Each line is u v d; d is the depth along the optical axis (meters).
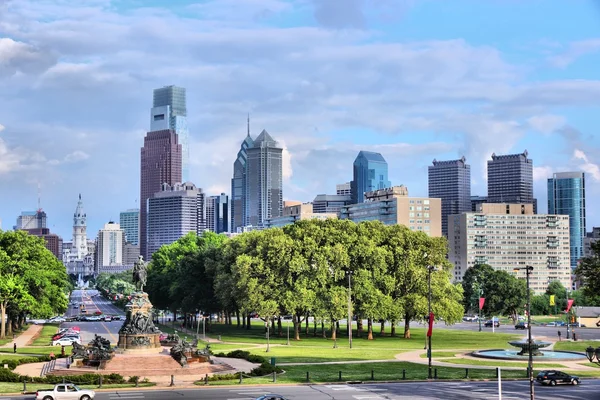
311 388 100.44
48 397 88.31
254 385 103.38
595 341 186.50
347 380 107.44
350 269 185.25
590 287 114.75
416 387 101.69
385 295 183.00
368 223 199.25
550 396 93.44
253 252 187.12
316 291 177.50
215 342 178.25
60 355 137.75
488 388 100.81
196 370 115.62
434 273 189.12
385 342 178.12
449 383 106.06
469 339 190.25
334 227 192.88
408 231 194.50
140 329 128.12
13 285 181.12
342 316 173.12
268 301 171.88
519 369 122.19
